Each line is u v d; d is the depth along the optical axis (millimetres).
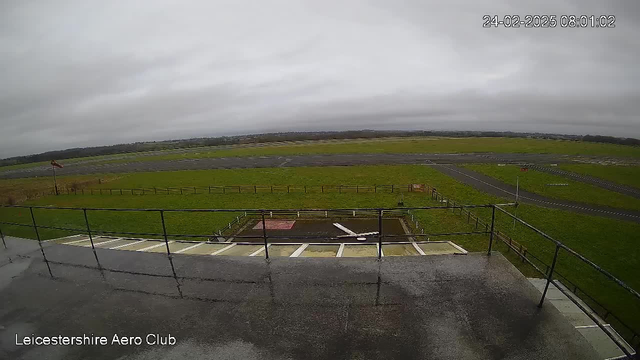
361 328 3559
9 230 25641
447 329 3498
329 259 5312
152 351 3400
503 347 3217
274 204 31953
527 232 22141
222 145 143625
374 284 4480
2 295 4781
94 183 49281
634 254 19016
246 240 20453
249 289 4500
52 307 4395
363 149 86312
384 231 21781
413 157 64125
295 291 4379
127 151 139625
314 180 43562
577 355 3094
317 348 3289
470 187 36500
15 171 81438
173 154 100125
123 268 5473
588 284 15914
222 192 38406
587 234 22094
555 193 33375
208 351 3348
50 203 36312
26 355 3475
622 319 13375
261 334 3547
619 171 45000
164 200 35594
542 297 3947
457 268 4867
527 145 91875
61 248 6566
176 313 4047
